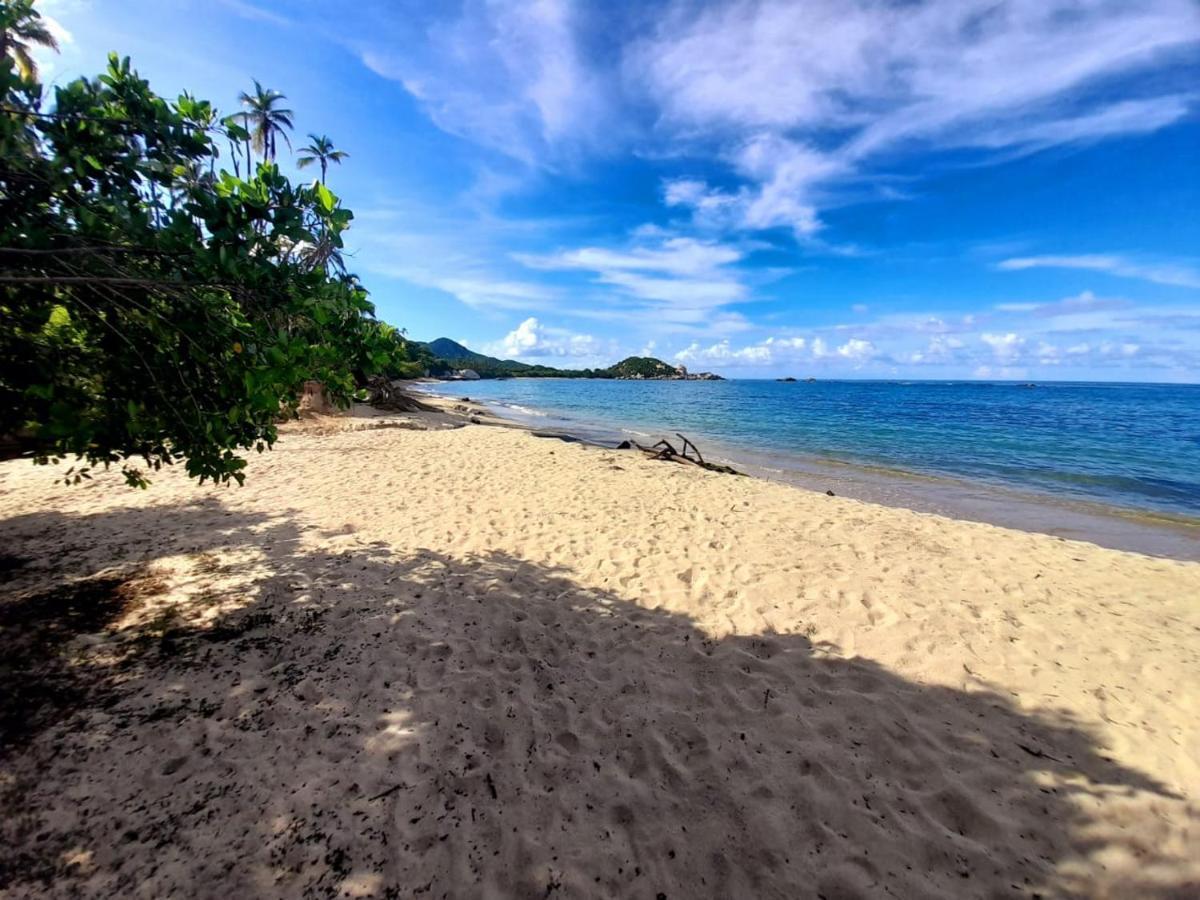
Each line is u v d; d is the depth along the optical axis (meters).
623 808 2.54
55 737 2.82
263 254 3.07
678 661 3.80
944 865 2.25
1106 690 3.47
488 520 7.02
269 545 5.80
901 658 3.83
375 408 23.95
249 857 2.21
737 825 2.45
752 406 43.06
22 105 2.77
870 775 2.73
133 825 2.32
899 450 18.27
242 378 3.23
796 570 5.51
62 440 3.50
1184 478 13.27
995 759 2.84
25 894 2.01
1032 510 10.15
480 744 2.94
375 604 4.53
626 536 6.53
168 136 3.08
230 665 3.57
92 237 2.87
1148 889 2.14
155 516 6.68
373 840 2.32
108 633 3.90
